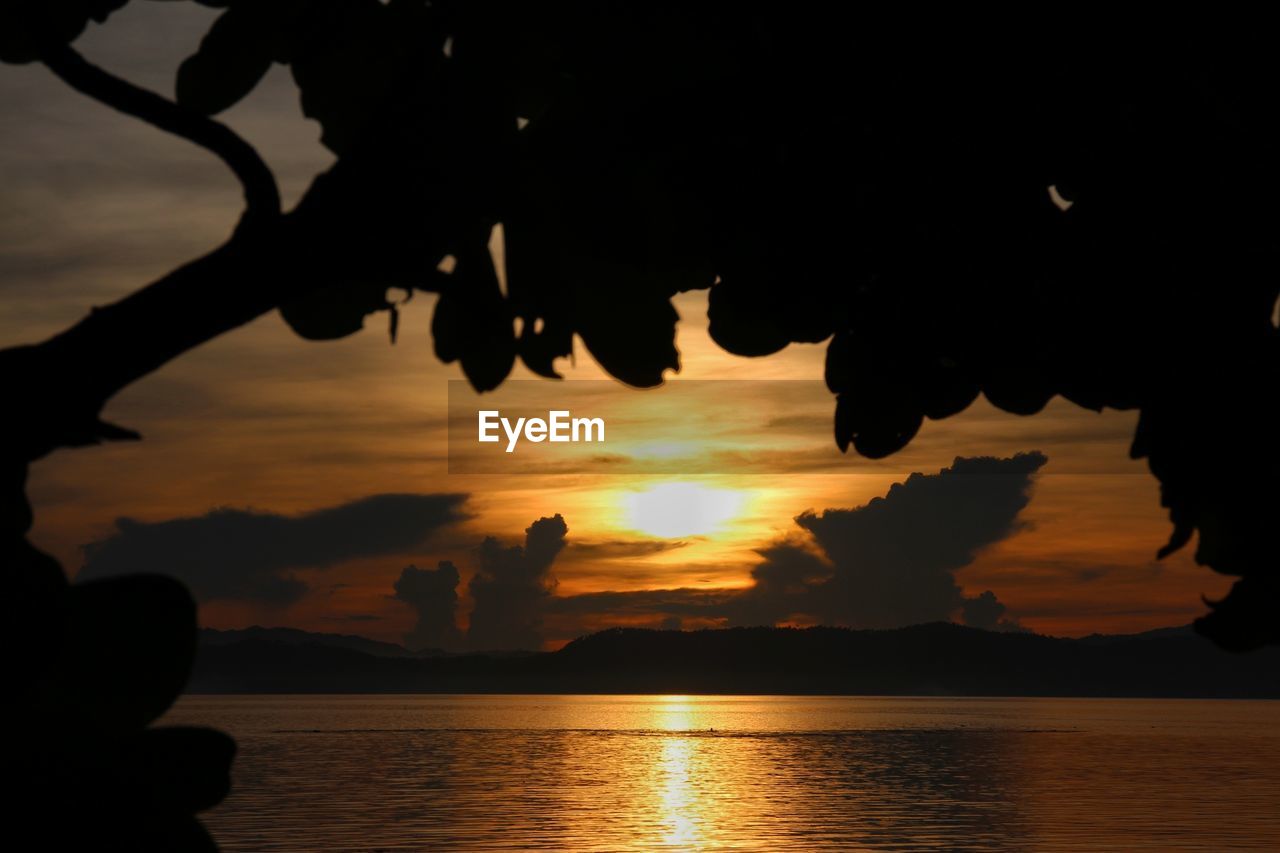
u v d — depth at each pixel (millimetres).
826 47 2152
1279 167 2221
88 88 1554
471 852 56500
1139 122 2230
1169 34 2180
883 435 2443
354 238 1650
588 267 2045
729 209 2168
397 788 88562
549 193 2010
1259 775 104938
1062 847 59469
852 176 2223
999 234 2291
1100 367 2352
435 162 1771
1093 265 2309
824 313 2348
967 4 2176
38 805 1373
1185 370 2320
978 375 2402
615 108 2043
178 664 1459
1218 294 2299
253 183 1595
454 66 1914
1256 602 2227
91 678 1436
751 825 67375
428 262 1724
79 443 1459
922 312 2363
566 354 2059
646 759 122250
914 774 105000
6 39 2096
